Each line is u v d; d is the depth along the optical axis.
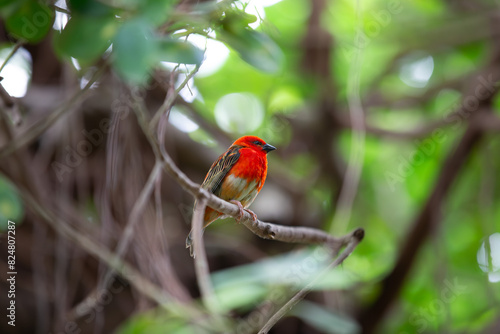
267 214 10.23
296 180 10.91
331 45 11.25
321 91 11.16
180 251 10.00
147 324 7.44
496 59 10.28
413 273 10.74
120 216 7.43
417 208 11.14
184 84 4.39
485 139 10.48
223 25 4.30
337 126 11.09
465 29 11.60
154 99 8.11
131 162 7.41
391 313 10.60
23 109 8.42
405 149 12.10
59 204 8.24
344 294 10.49
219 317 7.09
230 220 10.59
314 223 10.74
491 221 10.01
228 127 12.33
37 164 8.34
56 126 8.51
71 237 7.07
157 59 3.80
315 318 8.49
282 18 12.73
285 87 11.39
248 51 4.33
